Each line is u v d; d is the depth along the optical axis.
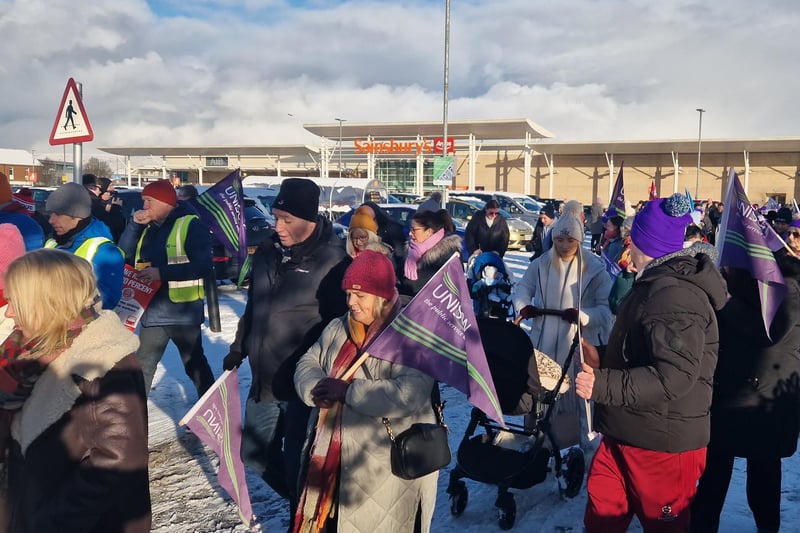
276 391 3.51
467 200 24.52
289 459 3.44
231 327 9.27
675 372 2.55
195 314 5.23
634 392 2.58
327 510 2.77
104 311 2.29
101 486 2.09
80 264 2.19
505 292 5.75
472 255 8.38
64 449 2.12
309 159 59.03
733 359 3.44
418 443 2.66
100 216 9.30
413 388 2.71
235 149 59.16
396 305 2.93
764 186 52.75
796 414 3.43
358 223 5.15
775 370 3.38
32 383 2.15
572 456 4.27
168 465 4.77
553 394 3.99
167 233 5.06
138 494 2.21
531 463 3.88
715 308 2.76
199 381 5.34
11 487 2.29
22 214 4.36
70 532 2.11
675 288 2.63
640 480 2.80
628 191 56.16
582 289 4.47
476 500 4.30
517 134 51.59
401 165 55.59
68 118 6.02
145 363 5.18
